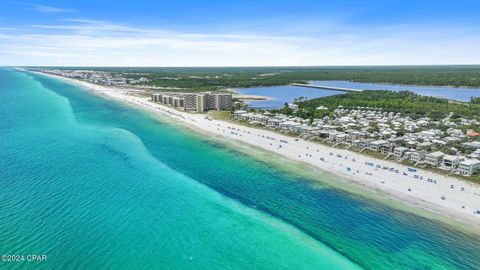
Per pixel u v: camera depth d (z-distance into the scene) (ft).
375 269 245.45
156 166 453.58
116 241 267.59
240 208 332.80
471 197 348.38
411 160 453.99
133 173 423.23
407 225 300.20
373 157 483.51
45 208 315.99
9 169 423.23
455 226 296.71
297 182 398.62
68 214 306.55
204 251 261.44
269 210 329.52
